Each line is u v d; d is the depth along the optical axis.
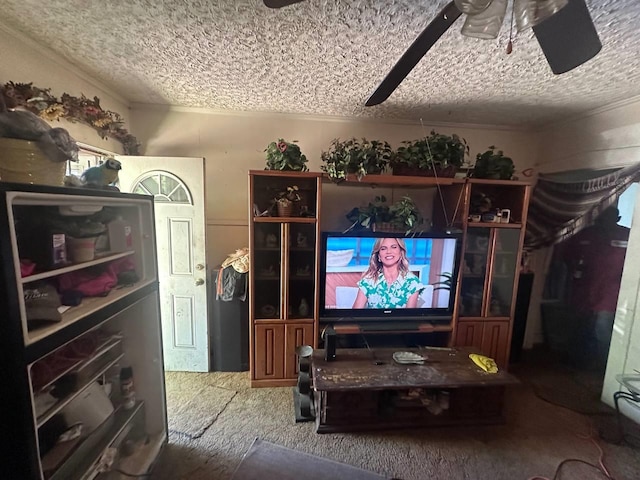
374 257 2.29
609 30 1.29
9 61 1.38
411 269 2.33
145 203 1.52
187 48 1.57
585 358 2.47
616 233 2.20
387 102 2.28
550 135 2.74
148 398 1.66
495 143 2.84
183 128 2.54
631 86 1.89
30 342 0.87
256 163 2.65
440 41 1.43
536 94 2.07
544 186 2.76
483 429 1.88
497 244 2.39
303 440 1.77
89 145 1.95
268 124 2.63
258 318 2.27
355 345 2.54
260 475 1.53
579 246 2.50
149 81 2.00
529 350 2.90
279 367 2.29
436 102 2.27
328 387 1.75
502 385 1.85
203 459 1.61
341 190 2.71
